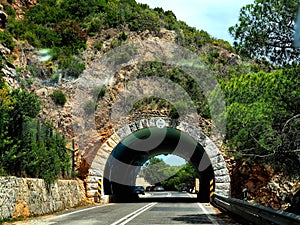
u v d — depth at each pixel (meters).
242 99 15.07
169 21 43.22
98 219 14.21
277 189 23.67
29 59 32.22
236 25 13.07
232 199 14.49
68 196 22.33
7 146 16.39
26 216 15.59
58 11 41.66
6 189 14.40
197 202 28.59
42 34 37.06
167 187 88.19
